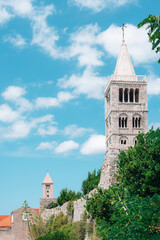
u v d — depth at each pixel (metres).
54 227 75.38
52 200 134.25
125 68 131.50
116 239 25.19
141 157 43.78
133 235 24.50
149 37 20.89
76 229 61.09
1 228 103.62
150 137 27.22
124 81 128.62
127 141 124.38
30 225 87.69
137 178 42.09
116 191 42.28
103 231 29.45
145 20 20.80
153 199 27.31
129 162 44.34
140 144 44.44
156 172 40.62
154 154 41.50
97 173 108.69
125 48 135.12
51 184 167.50
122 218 26.48
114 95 127.75
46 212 88.00
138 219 26.03
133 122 127.00
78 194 99.69
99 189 45.41
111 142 124.12
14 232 93.75
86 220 61.00
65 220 74.69
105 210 41.16
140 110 126.81
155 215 25.67
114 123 125.38
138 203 26.94
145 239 24.53
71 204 74.81
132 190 41.62
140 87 129.00
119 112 126.25
